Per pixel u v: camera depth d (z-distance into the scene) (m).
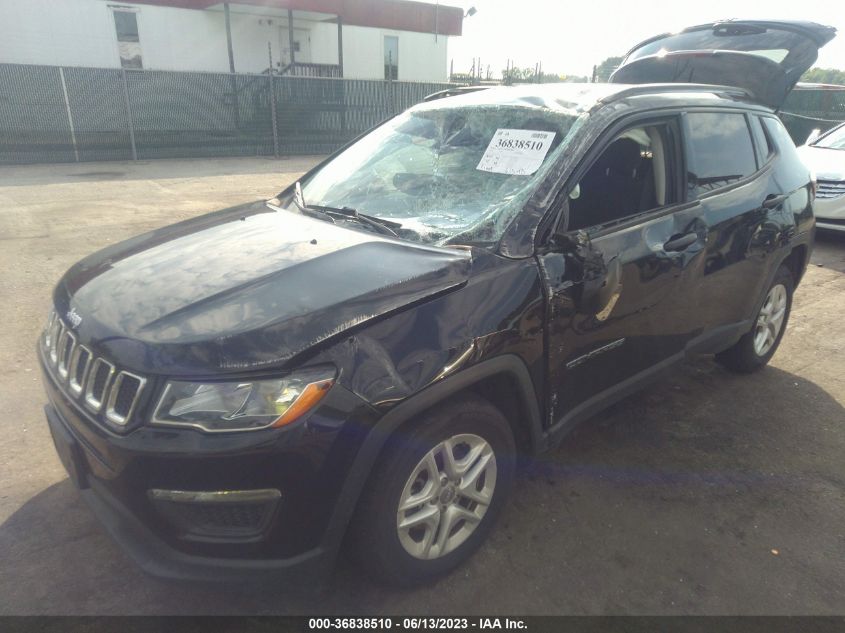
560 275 2.44
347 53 22.19
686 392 3.94
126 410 1.87
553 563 2.49
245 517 1.89
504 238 2.40
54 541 2.52
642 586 2.39
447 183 2.82
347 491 1.94
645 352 2.99
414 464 2.10
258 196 10.16
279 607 2.25
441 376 2.06
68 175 12.32
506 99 3.09
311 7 19.31
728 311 3.51
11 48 17.06
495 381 2.39
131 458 1.82
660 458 3.23
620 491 2.96
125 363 1.88
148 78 14.74
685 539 2.65
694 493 2.95
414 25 23.19
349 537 2.09
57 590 2.28
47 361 2.32
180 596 2.28
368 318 1.98
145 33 18.61
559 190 2.50
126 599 2.26
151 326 1.96
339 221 2.79
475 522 2.44
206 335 1.88
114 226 7.71
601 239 2.60
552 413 2.59
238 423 1.79
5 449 3.11
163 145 15.36
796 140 10.34
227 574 1.91
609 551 2.57
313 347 1.87
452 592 2.34
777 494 2.96
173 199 9.71
